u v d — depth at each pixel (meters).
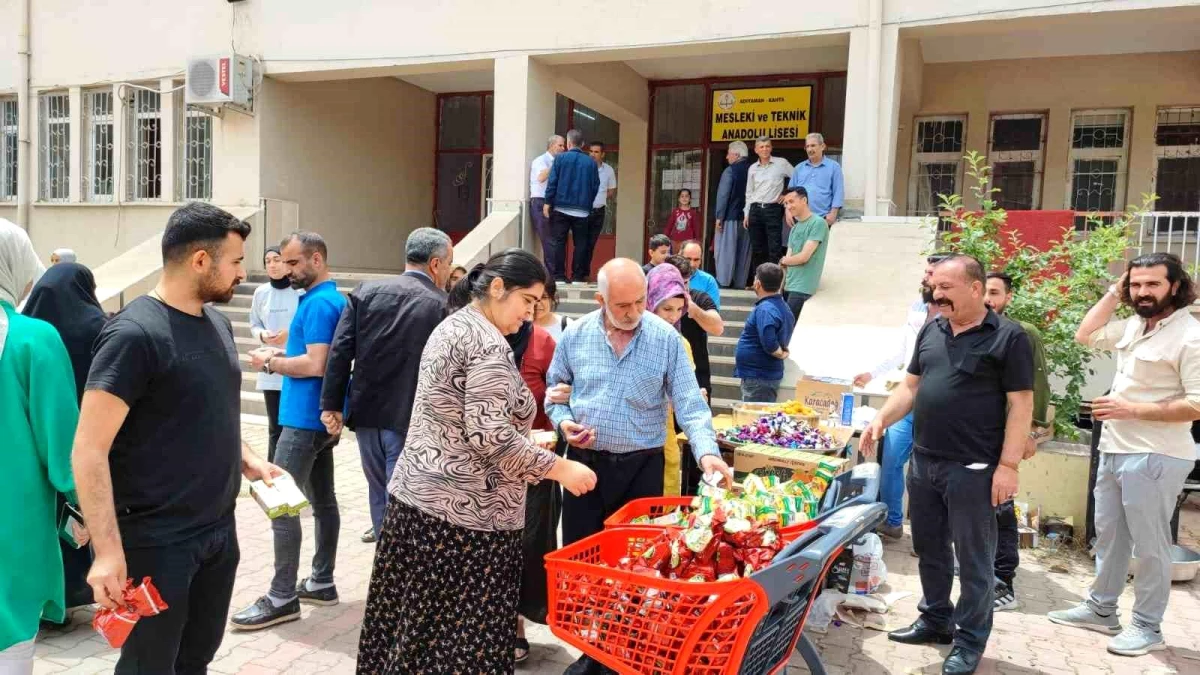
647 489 3.31
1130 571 4.79
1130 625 3.89
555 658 3.59
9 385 2.12
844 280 7.57
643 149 12.20
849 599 4.06
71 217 12.20
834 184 8.30
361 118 12.36
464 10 9.83
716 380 7.53
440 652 2.42
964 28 8.05
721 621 2.19
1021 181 10.29
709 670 2.22
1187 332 3.71
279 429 4.79
